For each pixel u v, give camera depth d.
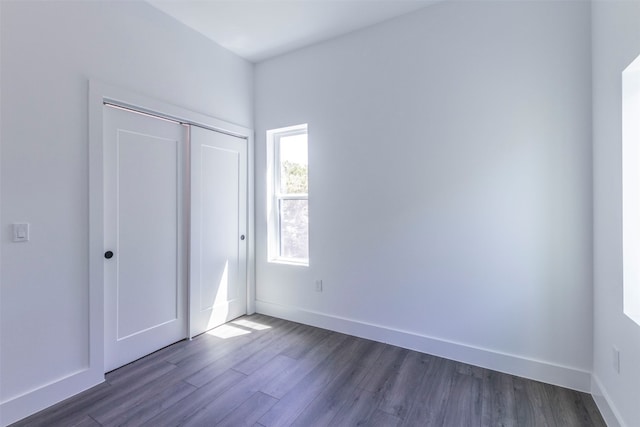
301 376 2.18
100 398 1.93
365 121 2.75
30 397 1.78
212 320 3.00
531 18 2.10
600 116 1.80
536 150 2.10
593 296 1.95
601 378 1.82
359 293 2.81
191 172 2.77
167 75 2.56
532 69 2.10
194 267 2.82
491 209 2.25
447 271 2.42
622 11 1.51
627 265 1.52
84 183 2.03
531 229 2.12
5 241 1.71
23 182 1.77
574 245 2.00
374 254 2.73
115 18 2.21
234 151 3.21
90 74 2.06
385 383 2.09
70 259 1.97
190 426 1.69
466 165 2.33
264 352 2.53
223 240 3.11
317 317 3.05
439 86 2.42
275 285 3.32
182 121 2.71
